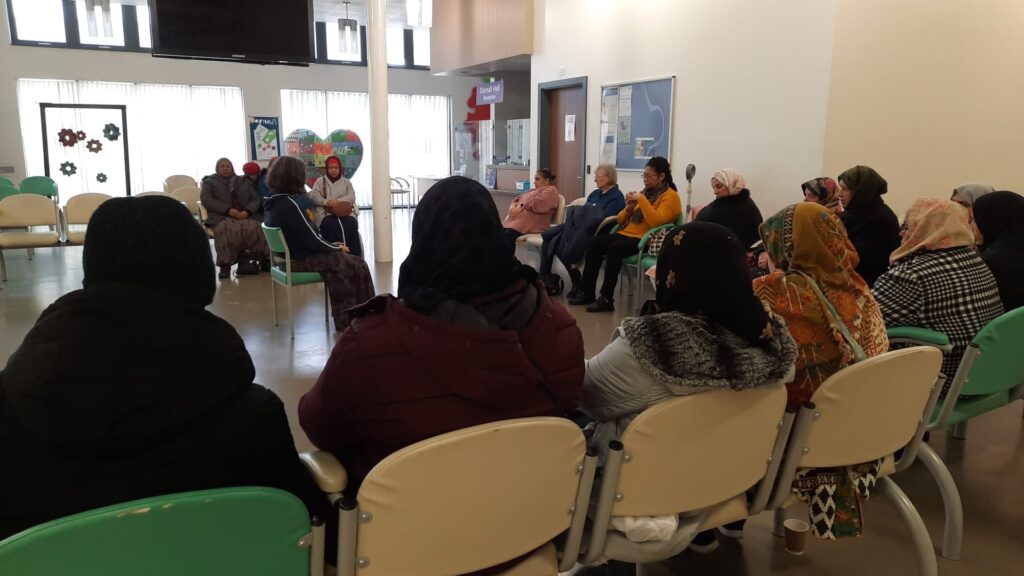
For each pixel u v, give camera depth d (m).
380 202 6.70
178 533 0.86
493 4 8.13
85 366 0.88
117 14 10.66
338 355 1.14
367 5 6.46
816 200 3.98
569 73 6.96
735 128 5.10
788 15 4.63
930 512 2.20
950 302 2.13
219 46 6.83
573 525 1.26
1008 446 2.69
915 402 1.61
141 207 0.99
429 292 1.16
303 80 12.11
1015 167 5.36
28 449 0.89
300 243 4.12
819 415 1.47
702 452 1.31
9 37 10.03
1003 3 4.98
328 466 1.19
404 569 1.07
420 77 13.09
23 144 10.33
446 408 1.11
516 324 1.23
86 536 0.80
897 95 4.68
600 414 1.42
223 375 0.98
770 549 2.00
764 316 1.33
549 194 5.88
